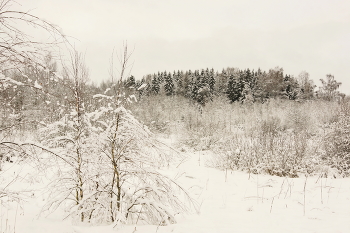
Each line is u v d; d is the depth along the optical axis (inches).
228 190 283.4
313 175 372.2
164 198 179.8
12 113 131.9
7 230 144.3
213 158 474.9
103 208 173.8
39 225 155.3
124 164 181.0
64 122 169.9
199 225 163.9
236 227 159.3
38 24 108.0
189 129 780.0
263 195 257.4
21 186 249.0
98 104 201.9
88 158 172.7
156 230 150.0
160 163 185.8
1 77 113.0
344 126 452.8
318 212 193.9
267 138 447.5
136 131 172.2
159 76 2287.2
